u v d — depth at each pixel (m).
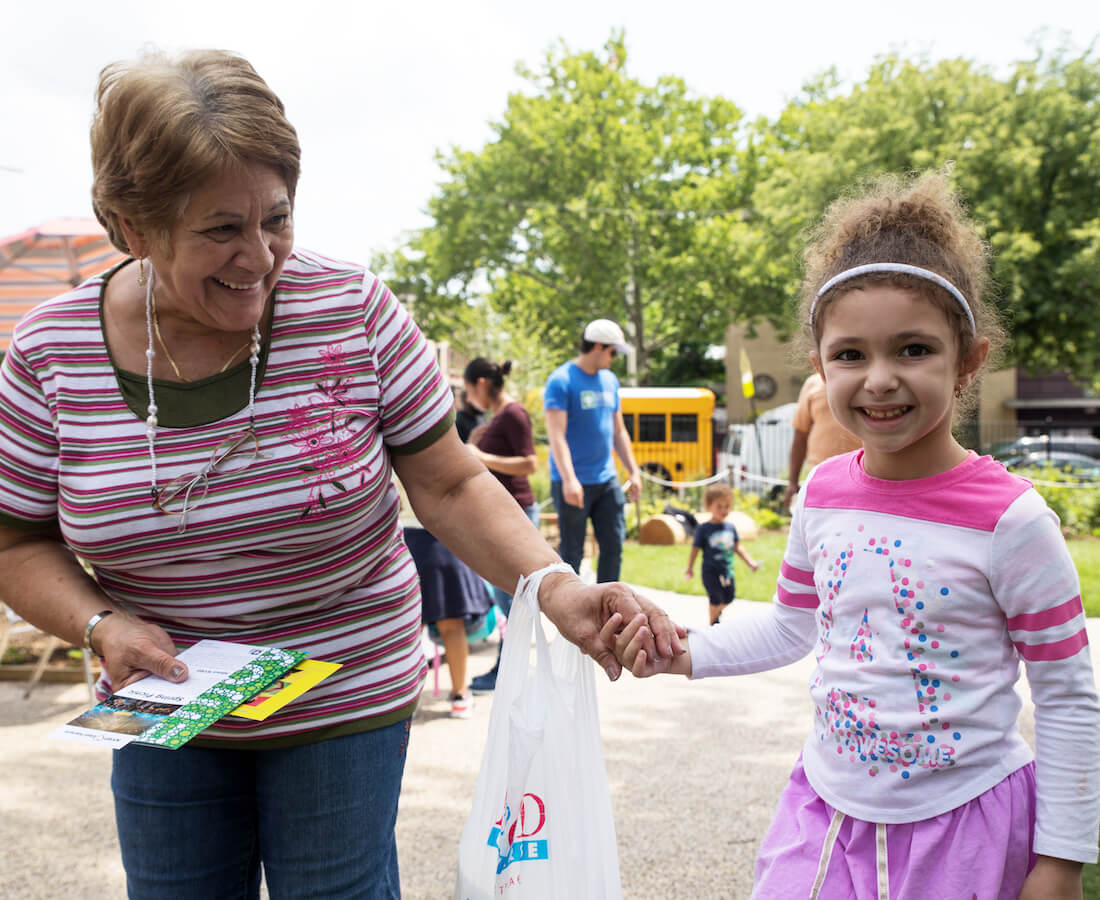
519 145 29.95
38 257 7.63
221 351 1.65
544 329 30.28
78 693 5.49
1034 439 19.05
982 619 1.53
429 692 5.32
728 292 28.81
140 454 1.62
